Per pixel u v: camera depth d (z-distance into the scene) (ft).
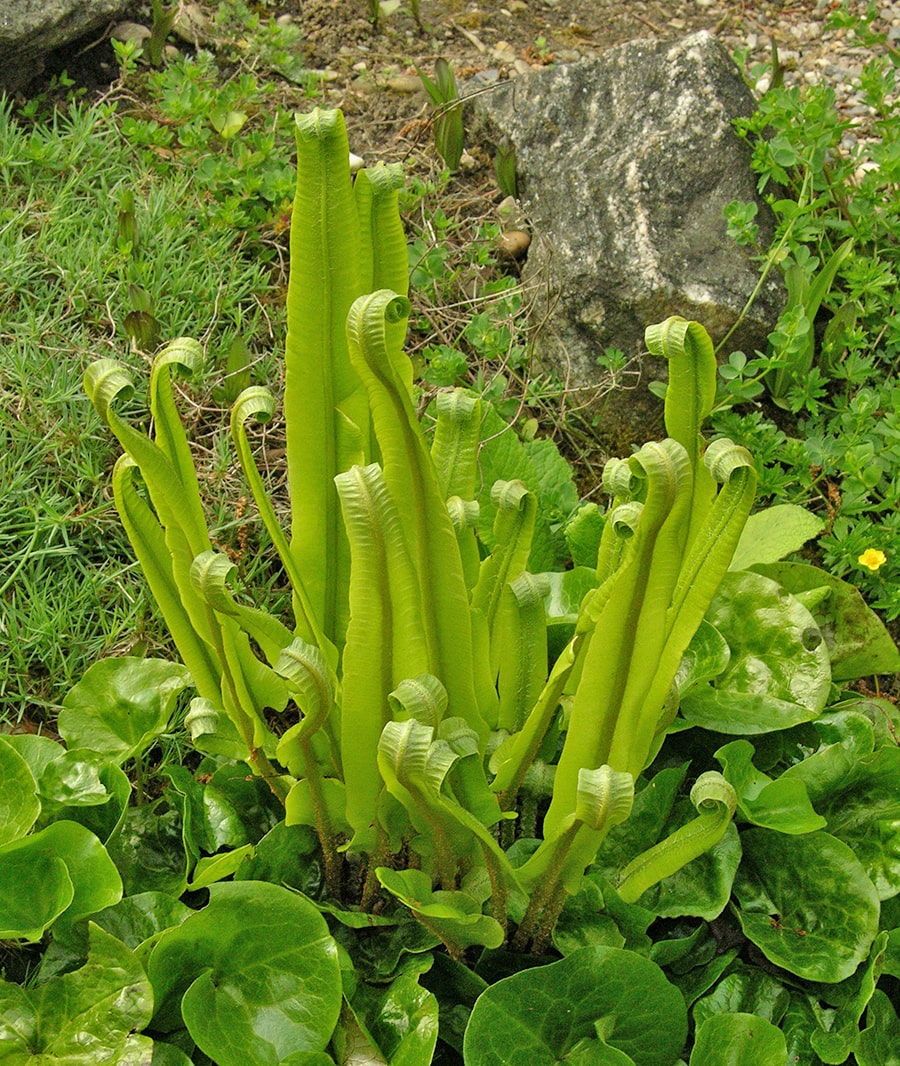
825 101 3.09
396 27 3.84
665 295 2.88
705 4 4.23
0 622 2.31
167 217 2.95
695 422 1.67
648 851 1.84
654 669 1.66
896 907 2.07
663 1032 1.85
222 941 1.84
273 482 2.64
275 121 3.23
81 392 2.59
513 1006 1.76
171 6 3.55
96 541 2.48
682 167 3.07
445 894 1.79
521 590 1.86
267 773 1.95
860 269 2.94
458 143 3.33
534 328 3.01
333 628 1.90
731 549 1.63
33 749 2.09
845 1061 2.00
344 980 1.86
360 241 1.69
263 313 2.90
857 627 2.38
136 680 2.17
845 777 2.09
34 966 2.00
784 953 1.94
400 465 1.64
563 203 3.08
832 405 3.03
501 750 1.90
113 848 2.02
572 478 2.80
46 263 2.80
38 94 3.29
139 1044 1.74
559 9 4.09
